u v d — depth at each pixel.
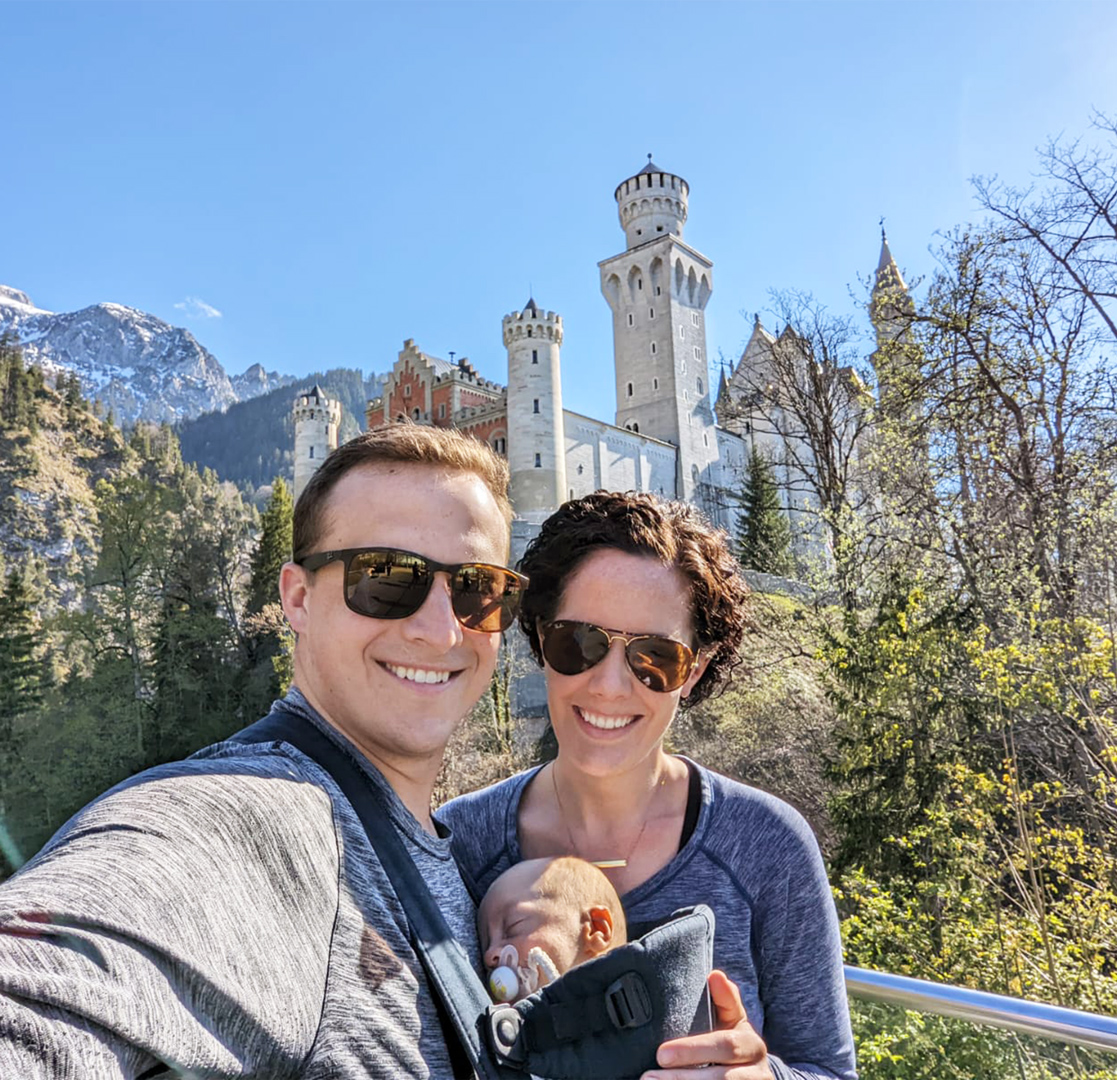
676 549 2.16
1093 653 8.66
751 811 2.13
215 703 49.81
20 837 39.00
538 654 2.31
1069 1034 2.27
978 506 15.34
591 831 2.15
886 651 13.01
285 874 1.07
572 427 58.78
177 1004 0.83
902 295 17.50
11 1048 0.67
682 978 1.44
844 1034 2.00
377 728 1.45
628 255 74.62
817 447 30.28
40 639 48.12
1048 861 8.83
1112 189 14.46
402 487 1.51
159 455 138.25
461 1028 1.16
